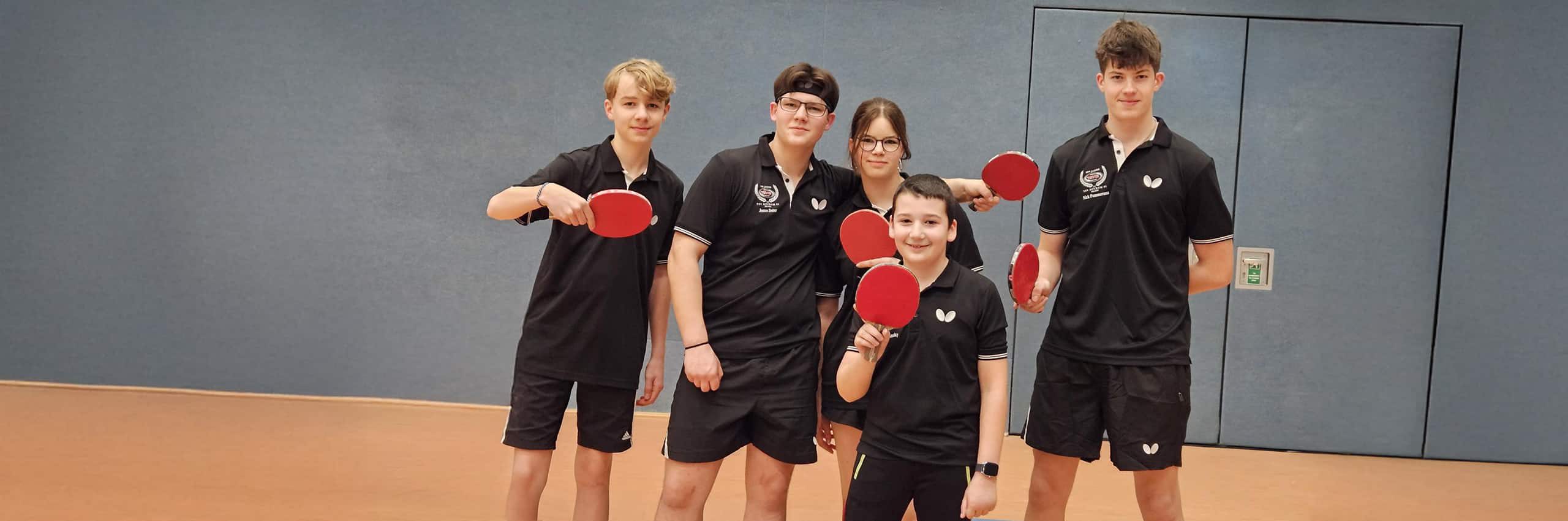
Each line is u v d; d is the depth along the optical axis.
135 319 4.97
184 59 4.85
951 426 2.22
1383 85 4.59
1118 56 2.42
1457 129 4.58
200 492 3.40
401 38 4.82
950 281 2.23
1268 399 4.75
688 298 2.45
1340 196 4.65
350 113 4.86
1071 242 2.59
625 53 4.80
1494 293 4.63
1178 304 2.52
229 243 4.93
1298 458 4.62
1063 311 2.60
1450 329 4.66
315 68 4.84
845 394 2.18
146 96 4.88
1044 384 2.64
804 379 2.50
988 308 2.23
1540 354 4.64
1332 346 4.71
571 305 2.59
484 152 4.86
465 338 4.94
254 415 4.58
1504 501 4.00
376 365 4.96
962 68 4.72
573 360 2.60
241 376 4.97
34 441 3.96
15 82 4.88
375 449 4.07
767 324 2.47
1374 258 4.66
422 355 4.95
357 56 4.84
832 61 4.75
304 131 4.87
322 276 4.93
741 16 4.76
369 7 4.81
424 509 3.32
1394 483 4.23
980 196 2.71
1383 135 4.61
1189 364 2.54
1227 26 4.62
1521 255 4.61
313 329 4.95
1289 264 4.69
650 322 2.78
